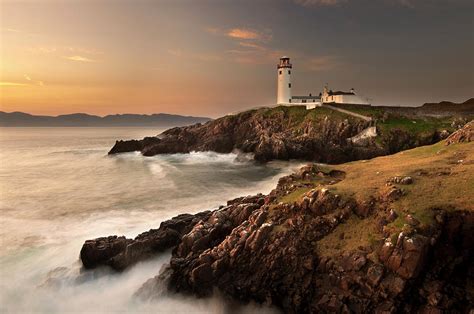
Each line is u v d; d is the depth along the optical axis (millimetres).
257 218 27953
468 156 34219
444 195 24656
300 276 23797
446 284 21031
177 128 120500
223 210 32750
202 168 82688
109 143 186500
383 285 21125
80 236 37719
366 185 28859
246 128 105188
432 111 105688
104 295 26953
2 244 35781
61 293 27188
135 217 44000
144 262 29688
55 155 119875
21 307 25797
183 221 34094
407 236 21562
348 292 21922
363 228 24781
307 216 26922
